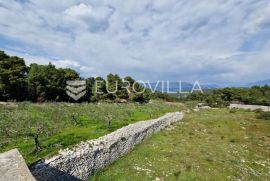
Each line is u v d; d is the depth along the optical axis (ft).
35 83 223.10
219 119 183.11
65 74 267.59
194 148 100.89
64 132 93.71
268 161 96.94
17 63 220.43
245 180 75.92
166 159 83.87
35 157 64.18
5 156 38.40
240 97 375.25
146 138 110.63
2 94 203.31
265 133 144.36
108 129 100.94
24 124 99.40
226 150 102.63
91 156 68.03
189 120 172.14
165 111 205.87
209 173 75.77
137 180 66.03
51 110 139.54
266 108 275.18
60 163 56.65
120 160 81.35
